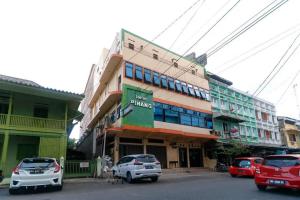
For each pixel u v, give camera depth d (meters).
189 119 25.41
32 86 14.88
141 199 7.62
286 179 8.45
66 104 17.19
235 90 34.56
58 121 16.36
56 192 9.76
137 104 20.62
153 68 23.80
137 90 21.08
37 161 10.40
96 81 33.66
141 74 22.44
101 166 16.03
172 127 23.14
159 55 24.95
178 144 24.50
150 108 21.55
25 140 16.78
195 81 28.31
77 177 15.31
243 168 15.98
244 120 31.39
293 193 8.62
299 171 8.27
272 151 36.66
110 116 23.53
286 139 41.25
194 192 8.99
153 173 13.14
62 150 15.75
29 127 15.18
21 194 9.42
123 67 21.23
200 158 26.64
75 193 9.32
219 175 18.30
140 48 23.36
